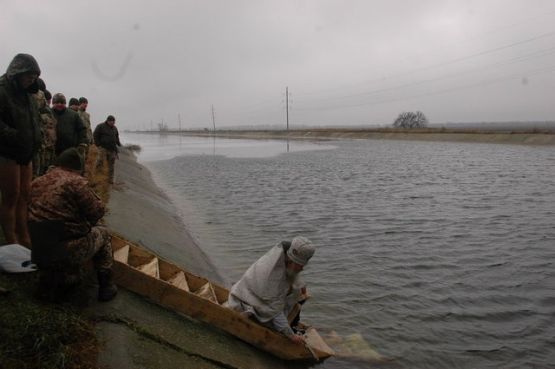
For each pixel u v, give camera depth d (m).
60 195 4.80
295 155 47.50
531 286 9.23
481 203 17.94
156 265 6.53
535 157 38.59
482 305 8.31
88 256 5.05
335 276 9.67
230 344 5.73
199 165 37.94
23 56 5.52
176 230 13.06
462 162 35.22
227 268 10.48
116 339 4.75
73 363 4.07
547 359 6.54
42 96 7.59
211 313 5.84
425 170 29.98
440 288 9.09
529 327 7.48
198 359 5.10
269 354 6.02
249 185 24.34
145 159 46.97
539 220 14.94
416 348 6.76
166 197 20.77
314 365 6.12
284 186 23.61
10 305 4.59
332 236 13.06
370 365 6.25
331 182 24.80
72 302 5.12
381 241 12.49
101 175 14.16
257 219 15.46
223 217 15.91
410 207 17.27
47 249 4.75
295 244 5.73
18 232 6.33
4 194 5.70
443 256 11.15
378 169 31.28
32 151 5.87
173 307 5.85
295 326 6.59
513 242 12.40
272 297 5.88
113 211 10.99
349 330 7.25
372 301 8.40
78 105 11.10
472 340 7.04
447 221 14.85
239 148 66.75
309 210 16.89
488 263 10.65
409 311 8.01
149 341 5.00
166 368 4.68
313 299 8.41
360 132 99.06
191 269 9.59
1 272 5.24
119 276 5.77
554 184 22.73
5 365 3.77
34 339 4.14
